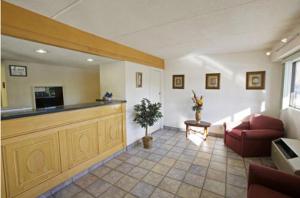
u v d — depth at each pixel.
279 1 1.56
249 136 2.84
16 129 1.67
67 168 2.18
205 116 4.20
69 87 4.67
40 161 1.88
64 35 2.02
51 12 1.72
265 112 3.53
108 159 2.86
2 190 1.59
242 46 3.21
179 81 4.48
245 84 3.69
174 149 3.33
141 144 3.65
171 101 4.67
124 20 1.94
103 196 1.98
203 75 4.15
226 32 2.39
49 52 2.44
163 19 1.93
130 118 3.42
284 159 2.07
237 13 1.81
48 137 1.96
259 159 2.84
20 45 2.01
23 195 1.74
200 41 2.84
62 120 2.11
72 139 2.25
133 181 2.26
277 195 1.37
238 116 3.81
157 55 4.04
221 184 2.17
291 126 2.85
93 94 5.42
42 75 4.00
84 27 2.15
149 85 4.11
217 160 2.83
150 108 3.41
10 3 1.54
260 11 1.76
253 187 1.48
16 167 1.68
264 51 3.46
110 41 2.74
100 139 2.69
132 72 3.41
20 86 3.61
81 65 4.15
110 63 3.38
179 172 2.47
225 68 3.87
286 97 3.18
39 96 3.98
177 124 4.64
